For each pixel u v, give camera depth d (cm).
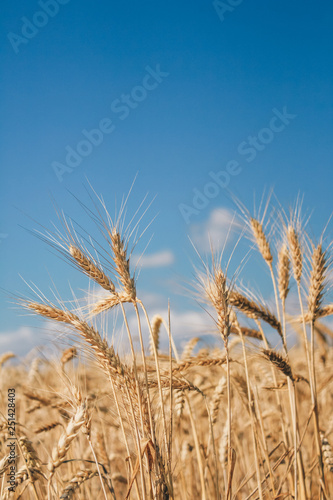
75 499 146
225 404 164
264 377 165
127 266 133
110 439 172
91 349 132
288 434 156
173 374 143
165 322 150
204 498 140
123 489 168
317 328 175
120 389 132
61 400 156
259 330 153
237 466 167
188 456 156
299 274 149
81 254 132
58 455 130
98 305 136
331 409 181
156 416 138
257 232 153
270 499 146
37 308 133
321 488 145
